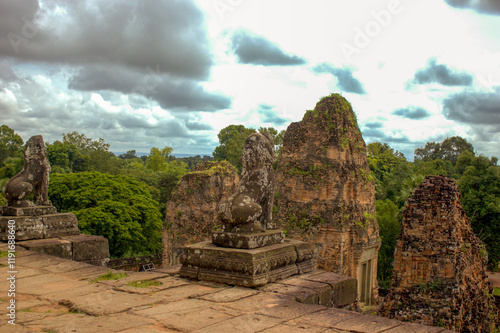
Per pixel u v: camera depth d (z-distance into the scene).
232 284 7.96
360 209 22.92
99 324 5.96
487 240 37.72
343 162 22.39
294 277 8.62
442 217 15.79
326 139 22.69
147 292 7.67
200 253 8.53
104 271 9.57
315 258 21.70
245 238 8.27
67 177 40.72
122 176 44.19
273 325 5.87
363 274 23.20
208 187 28.50
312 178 22.61
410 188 40.31
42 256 10.98
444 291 15.16
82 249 12.67
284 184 23.55
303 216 22.45
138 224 38.84
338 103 23.14
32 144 13.61
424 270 15.77
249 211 8.55
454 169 58.38
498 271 41.22
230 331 5.64
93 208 36.88
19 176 13.36
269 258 8.22
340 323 5.95
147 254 40.81
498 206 36.97
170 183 56.41
